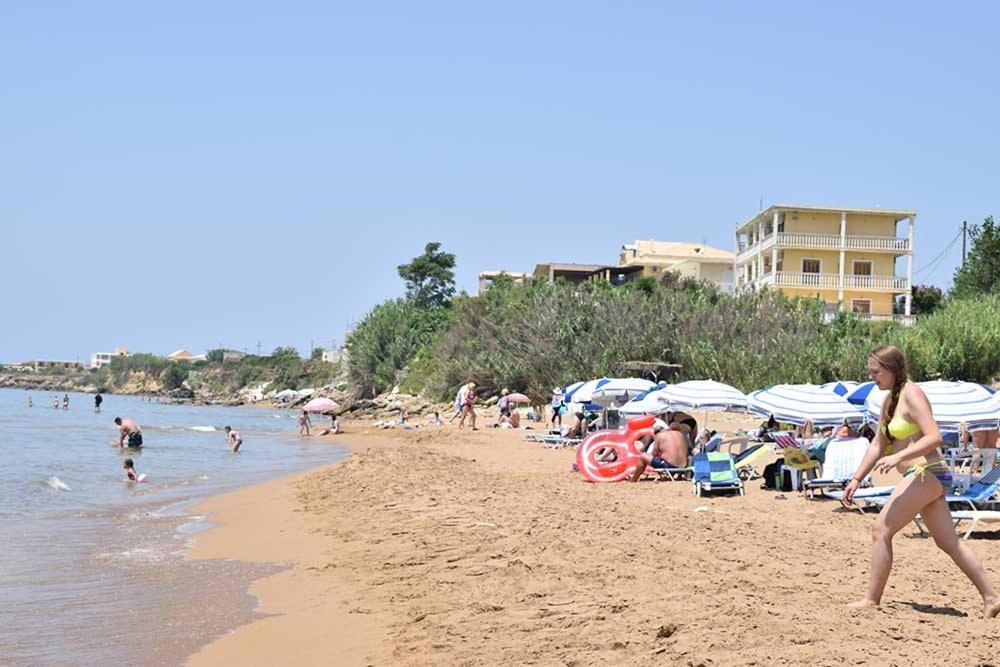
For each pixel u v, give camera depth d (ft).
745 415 117.60
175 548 41.91
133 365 606.14
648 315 161.99
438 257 329.93
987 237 192.44
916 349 126.11
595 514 43.27
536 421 136.26
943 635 20.39
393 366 246.47
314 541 42.16
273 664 23.29
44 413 236.22
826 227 216.54
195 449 115.34
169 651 24.68
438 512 45.91
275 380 410.52
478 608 26.32
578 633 22.67
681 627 21.84
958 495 39.34
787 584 27.02
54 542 43.78
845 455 48.85
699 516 43.19
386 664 22.25
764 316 157.58
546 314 174.70
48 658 24.11
